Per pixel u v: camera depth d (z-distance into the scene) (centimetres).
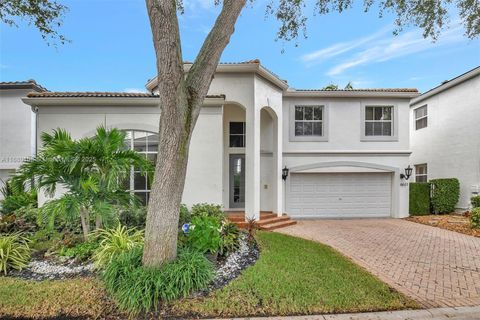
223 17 514
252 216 1114
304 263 634
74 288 490
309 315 425
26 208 948
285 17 847
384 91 1412
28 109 1470
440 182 1466
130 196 705
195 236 615
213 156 1063
